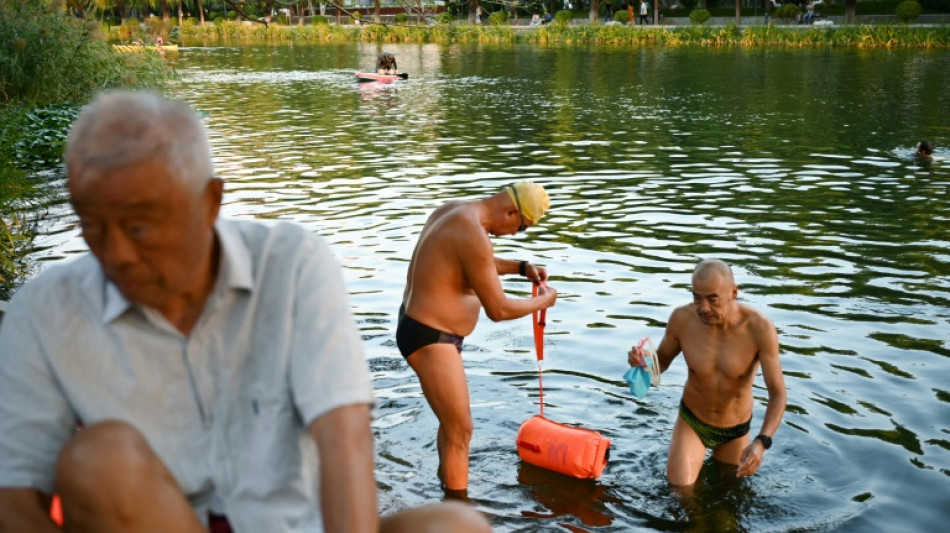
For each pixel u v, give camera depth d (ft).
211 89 96.22
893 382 19.98
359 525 6.01
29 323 6.41
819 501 15.61
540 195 16.92
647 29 161.17
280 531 6.53
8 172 32.81
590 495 15.92
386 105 80.28
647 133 60.59
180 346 6.40
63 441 6.57
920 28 139.44
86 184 5.56
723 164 48.32
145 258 5.80
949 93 79.56
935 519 14.94
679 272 28.30
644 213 36.65
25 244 31.96
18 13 55.06
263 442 6.52
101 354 6.40
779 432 17.90
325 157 52.60
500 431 18.24
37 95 53.62
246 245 6.59
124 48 65.87
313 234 6.76
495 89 92.89
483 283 16.22
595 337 22.90
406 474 16.60
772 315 24.26
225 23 205.26
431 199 40.14
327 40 194.39
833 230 33.65
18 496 6.36
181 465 6.53
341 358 6.41
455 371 16.20
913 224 34.55
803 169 46.44
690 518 15.21
